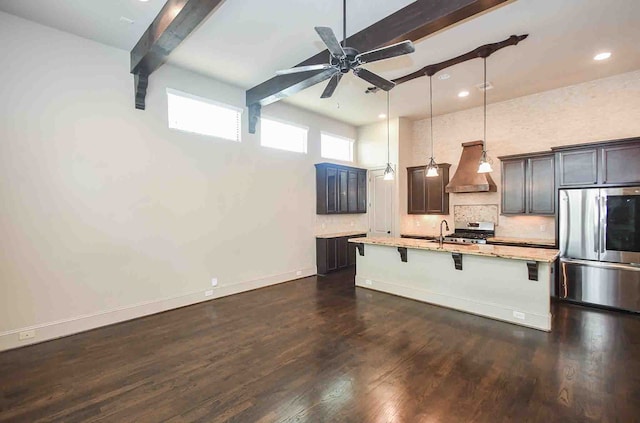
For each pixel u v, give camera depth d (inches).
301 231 247.6
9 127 125.3
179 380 101.9
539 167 208.8
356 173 286.2
